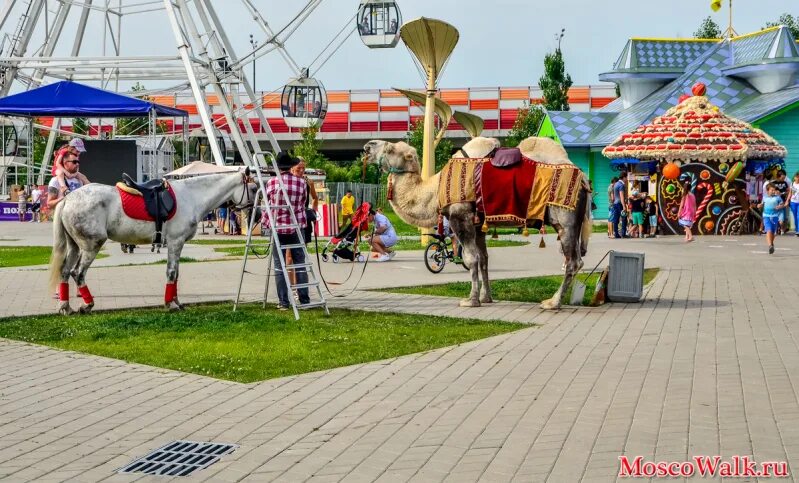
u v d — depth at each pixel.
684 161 33.25
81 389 9.44
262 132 73.56
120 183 14.38
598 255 25.42
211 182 14.96
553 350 11.09
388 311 14.69
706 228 33.53
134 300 16.11
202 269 21.84
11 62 43.69
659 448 7.07
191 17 44.81
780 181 33.03
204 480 6.70
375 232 24.27
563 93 65.19
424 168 28.03
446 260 22.67
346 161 88.69
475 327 12.90
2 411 8.60
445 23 26.61
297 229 14.55
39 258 25.77
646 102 46.69
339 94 76.94
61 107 37.91
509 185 14.57
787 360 10.27
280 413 8.45
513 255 25.67
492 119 75.88
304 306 14.52
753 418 7.83
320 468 6.90
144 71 49.22
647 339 11.75
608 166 45.53
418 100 30.48
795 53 41.81
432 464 6.89
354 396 9.01
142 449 7.44
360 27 34.69
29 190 50.16
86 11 49.59
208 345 11.61
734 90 42.78
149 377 9.94
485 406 8.48
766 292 16.55
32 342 11.98
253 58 44.66
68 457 7.25
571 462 6.82
